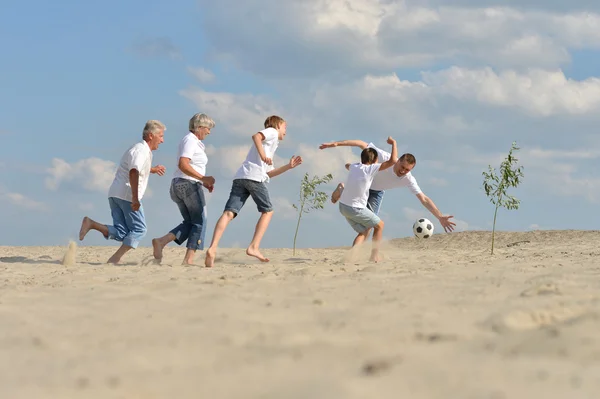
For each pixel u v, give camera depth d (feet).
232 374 7.45
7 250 37.83
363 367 7.37
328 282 16.97
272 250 41.65
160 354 8.75
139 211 27.07
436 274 18.51
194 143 25.84
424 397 6.15
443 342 8.98
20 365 8.38
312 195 41.98
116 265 25.72
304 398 6.31
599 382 6.50
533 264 21.81
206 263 24.72
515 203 35.09
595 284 14.98
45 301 14.23
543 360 7.58
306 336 9.61
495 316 10.50
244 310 12.26
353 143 28.48
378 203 28.71
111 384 7.17
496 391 6.21
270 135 25.73
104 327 10.96
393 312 11.57
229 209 25.57
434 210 28.30
